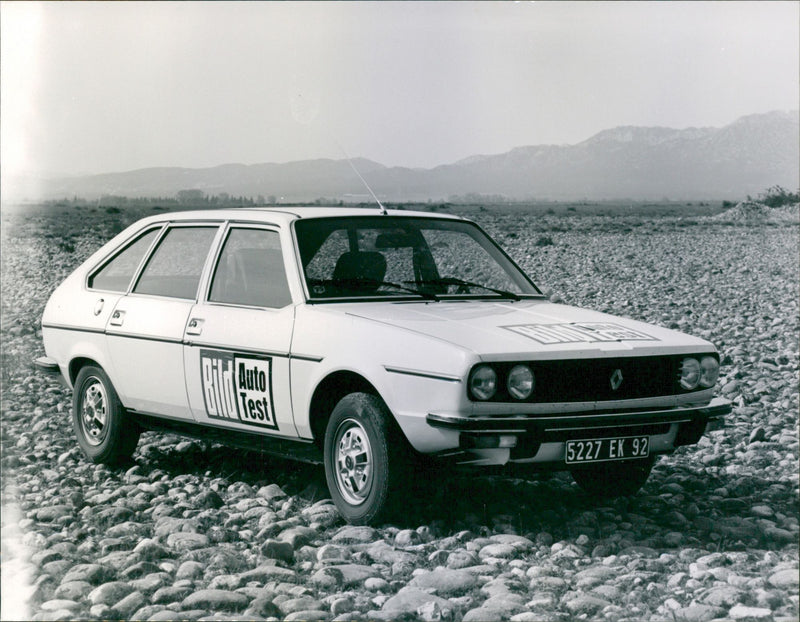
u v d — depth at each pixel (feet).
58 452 21.48
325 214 18.21
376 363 15.14
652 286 65.26
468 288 18.16
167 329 18.52
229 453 21.52
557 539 15.39
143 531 15.58
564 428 14.69
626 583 13.19
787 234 130.93
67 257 84.94
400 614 11.79
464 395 14.24
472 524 15.94
